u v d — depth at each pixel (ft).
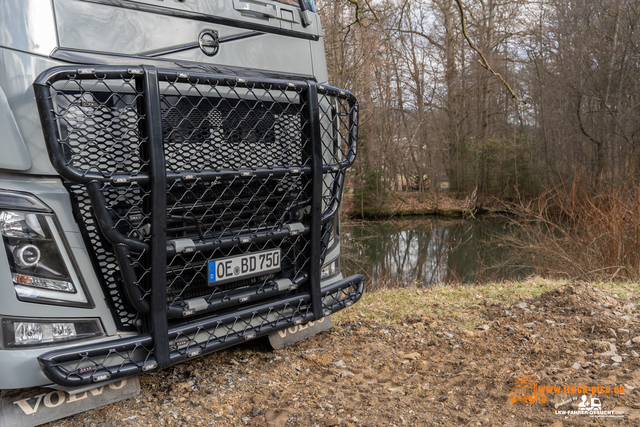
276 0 10.03
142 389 9.16
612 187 31.17
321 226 10.25
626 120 68.80
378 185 87.92
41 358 6.91
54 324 7.25
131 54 7.85
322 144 10.71
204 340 8.71
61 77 6.79
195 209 8.64
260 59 9.70
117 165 7.70
